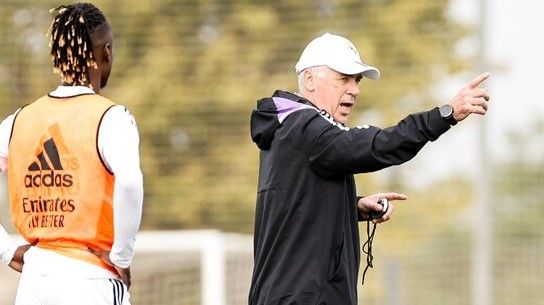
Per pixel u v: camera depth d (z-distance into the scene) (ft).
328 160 56.13
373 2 154.71
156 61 154.20
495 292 143.54
